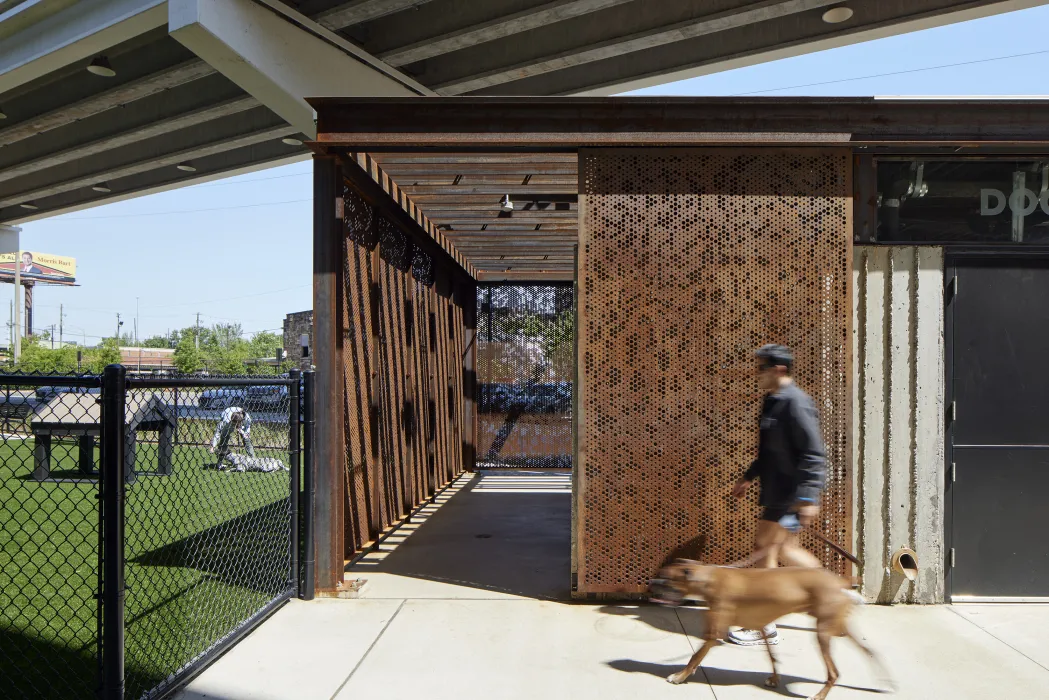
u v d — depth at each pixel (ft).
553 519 29.27
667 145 17.70
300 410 18.57
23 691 12.12
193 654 14.03
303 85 33.63
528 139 17.61
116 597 11.40
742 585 12.89
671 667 14.14
